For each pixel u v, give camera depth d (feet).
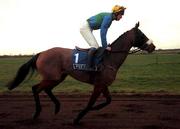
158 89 47.06
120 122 25.16
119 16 24.77
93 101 24.06
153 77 61.62
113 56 24.76
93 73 24.36
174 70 78.28
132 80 57.57
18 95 42.68
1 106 33.37
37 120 26.03
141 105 33.24
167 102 35.17
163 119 26.25
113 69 24.48
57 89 48.39
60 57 25.30
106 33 24.45
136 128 23.12
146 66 94.73
